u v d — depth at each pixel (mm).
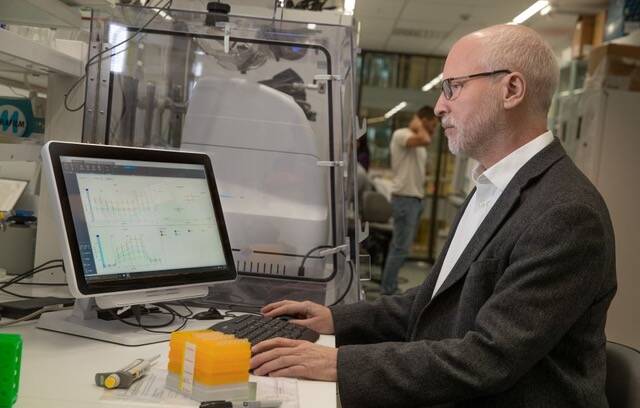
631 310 3971
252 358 1130
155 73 1728
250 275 1647
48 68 1621
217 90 1670
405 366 1116
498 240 1218
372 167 8617
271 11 1779
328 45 1680
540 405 1146
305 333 1372
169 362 996
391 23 6746
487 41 1316
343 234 1677
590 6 5387
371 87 8617
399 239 5500
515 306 1101
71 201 1170
